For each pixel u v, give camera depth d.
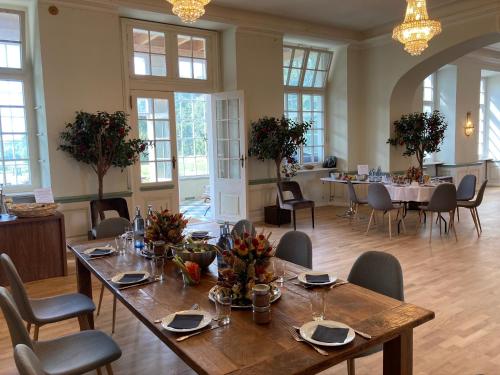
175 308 2.05
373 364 2.84
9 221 4.38
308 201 7.15
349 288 2.26
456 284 4.27
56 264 4.71
